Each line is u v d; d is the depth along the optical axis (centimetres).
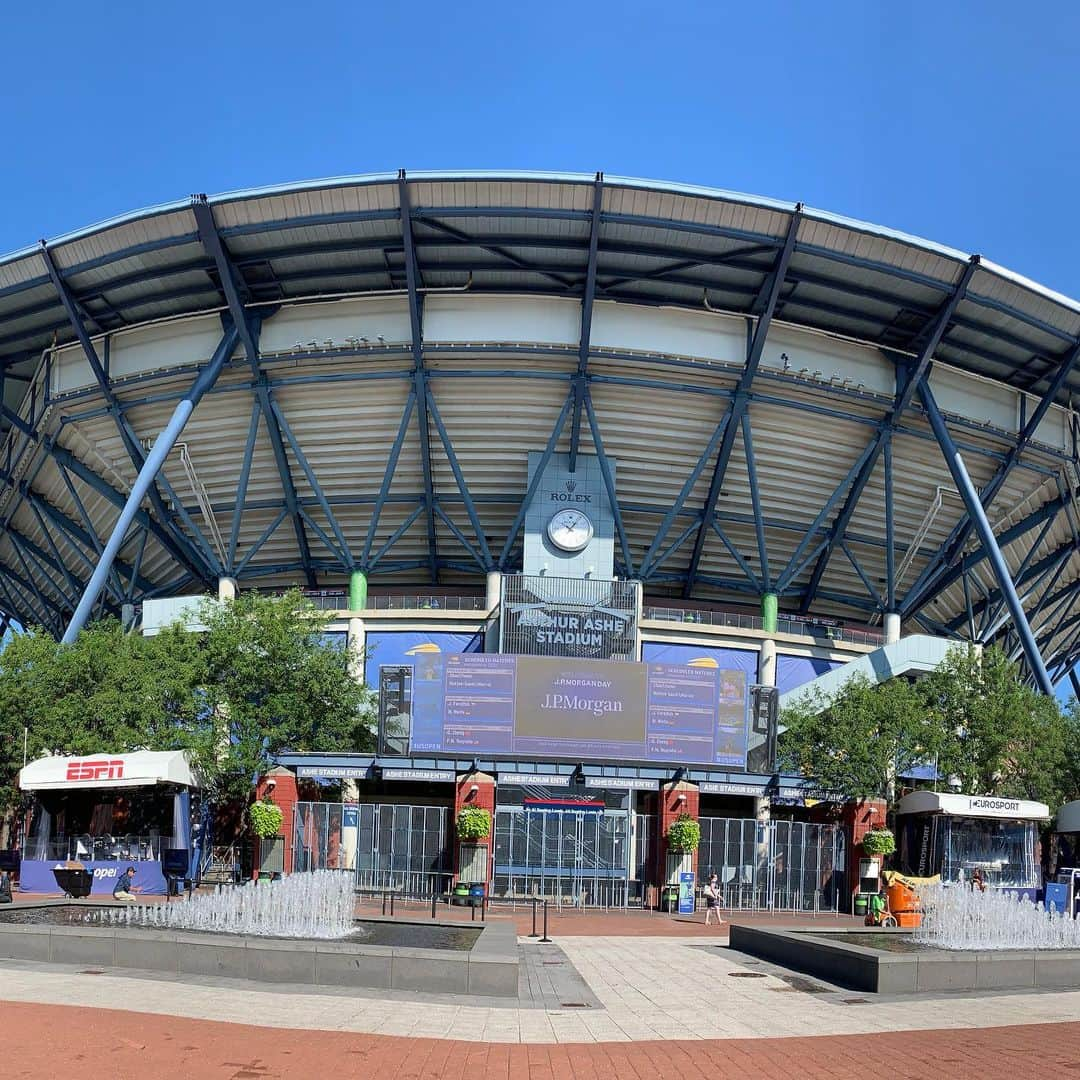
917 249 4428
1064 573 6406
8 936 1791
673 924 3216
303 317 4872
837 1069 1203
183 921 2181
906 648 5156
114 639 4478
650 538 5759
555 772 3894
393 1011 1484
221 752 3994
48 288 4759
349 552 5641
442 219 4366
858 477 5447
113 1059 1135
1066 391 5259
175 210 4309
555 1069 1182
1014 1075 1177
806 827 3828
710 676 4219
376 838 3678
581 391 4941
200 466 5425
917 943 2295
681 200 4266
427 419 5112
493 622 5206
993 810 3750
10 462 5647
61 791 3634
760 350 4803
